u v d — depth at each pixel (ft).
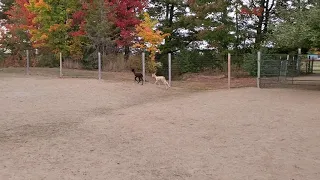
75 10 86.79
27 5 83.82
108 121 32.73
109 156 22.07
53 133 27.99
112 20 82.94
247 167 19.99
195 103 43.45
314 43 52.60
